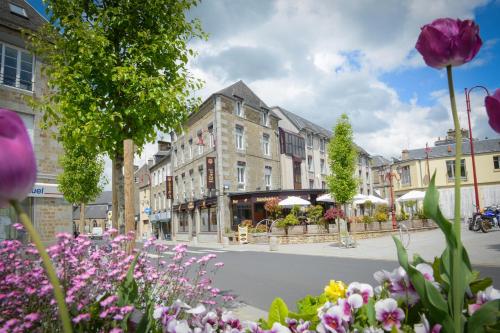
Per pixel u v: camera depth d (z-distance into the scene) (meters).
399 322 1.49
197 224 28.80
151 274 3.20
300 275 9.28
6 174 0.78
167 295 3.29
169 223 37.78
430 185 1.35
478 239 15.69
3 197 0.80
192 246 22.80
